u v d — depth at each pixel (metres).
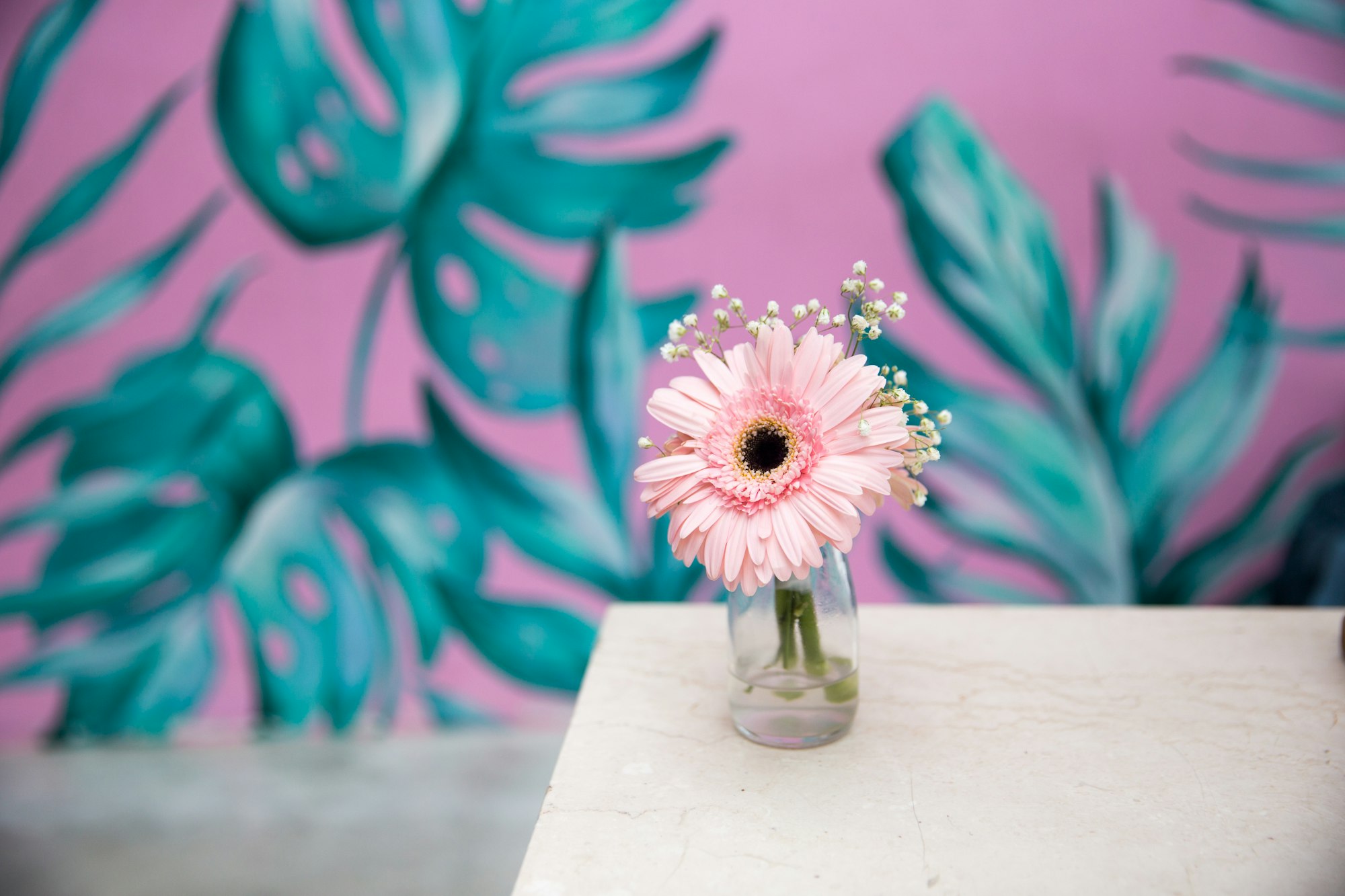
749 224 1.75
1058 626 1.06
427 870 1.65
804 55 1.72
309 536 1.82
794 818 0.68
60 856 1.66
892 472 0.72
